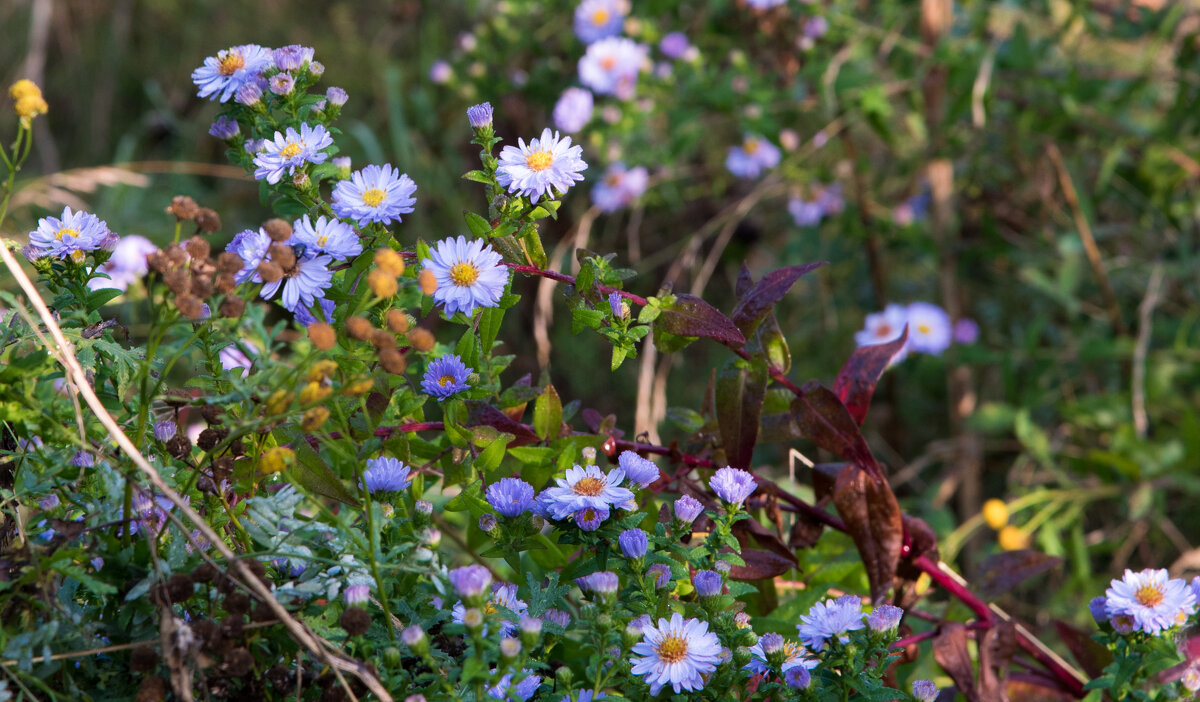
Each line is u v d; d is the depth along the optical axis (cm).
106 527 100
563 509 103
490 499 105
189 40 251
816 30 161
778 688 103
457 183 205
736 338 107
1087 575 141
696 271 202
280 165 105
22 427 103
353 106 235
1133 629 107
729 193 196
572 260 193
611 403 194
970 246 176
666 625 102
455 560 117
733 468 107
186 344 102
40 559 99
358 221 105
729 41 171
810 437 112
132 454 99
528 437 110
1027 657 122
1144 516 155
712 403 116
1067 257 162
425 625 102
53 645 100
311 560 102
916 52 163
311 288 103
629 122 168
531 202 106
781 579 118
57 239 105
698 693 103
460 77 188
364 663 100
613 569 104
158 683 97
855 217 182
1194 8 160
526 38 183
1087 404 158
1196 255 167
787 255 193
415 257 107
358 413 107
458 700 99
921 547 115
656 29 172
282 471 104
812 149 165
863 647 103
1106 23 169
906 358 176
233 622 98
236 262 100
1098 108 164
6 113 247
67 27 252
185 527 101
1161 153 163
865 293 194
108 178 181
